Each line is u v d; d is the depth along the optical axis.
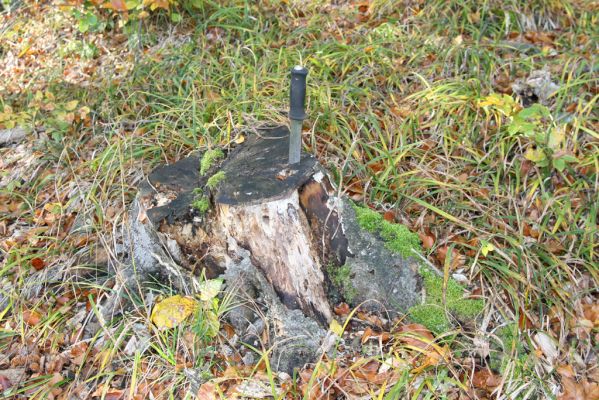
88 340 1.76
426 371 1.61
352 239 1.73
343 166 1.93
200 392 1.61
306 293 1.68
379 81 2.26
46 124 2.24
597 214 1.90
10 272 1.93
